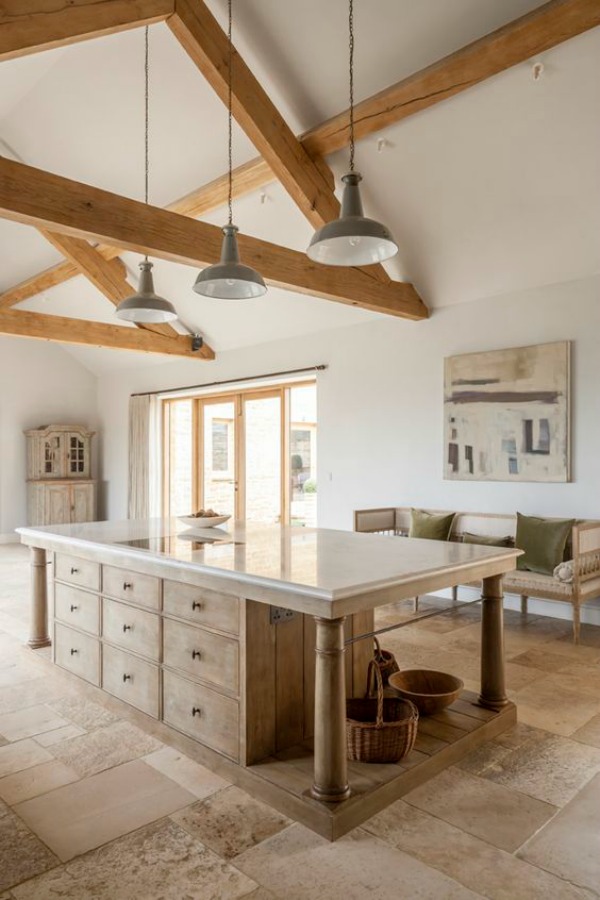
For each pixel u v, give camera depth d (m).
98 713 2.88
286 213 5.34
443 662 3.64
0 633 4.16
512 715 2.73
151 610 2.67
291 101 4.34
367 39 3.74
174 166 5.23
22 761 2.42
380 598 2.08
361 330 6.18
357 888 1.69
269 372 7.16
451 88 3.73
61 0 2.94
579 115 3.71
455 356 5.36
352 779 2.11
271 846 1.87
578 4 3.11
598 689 3.22
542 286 4.86
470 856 1.83
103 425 9.80
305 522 7.29
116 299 6.68
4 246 6.96
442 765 2.33
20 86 4.76
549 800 2.13
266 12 3.80
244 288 3.33
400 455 5.83
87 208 3.45
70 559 3.22
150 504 8.83
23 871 1.76
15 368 9.08
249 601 2.23
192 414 8.63
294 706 2.38
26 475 9.12
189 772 2.33
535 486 4.90
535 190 4.25
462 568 2.44
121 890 1.68
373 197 4.90
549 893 1.67
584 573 4.16
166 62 4.28
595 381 4.59
